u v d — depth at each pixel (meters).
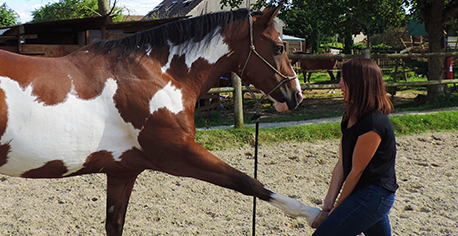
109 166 2.30
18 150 1.98
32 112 1.98
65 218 3.45
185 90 2.46
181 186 4.29
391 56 8.66
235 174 2.34
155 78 2.33
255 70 2.65
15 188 4.13
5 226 3.24
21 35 7.42
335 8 9.40
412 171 4.83
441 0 9.60
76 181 4.41
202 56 2.51
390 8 10.70
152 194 4.04
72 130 2.08
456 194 4.04
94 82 2.18
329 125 6.83
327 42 31.11
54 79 2.08
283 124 7.56
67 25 8.49
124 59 2.31
